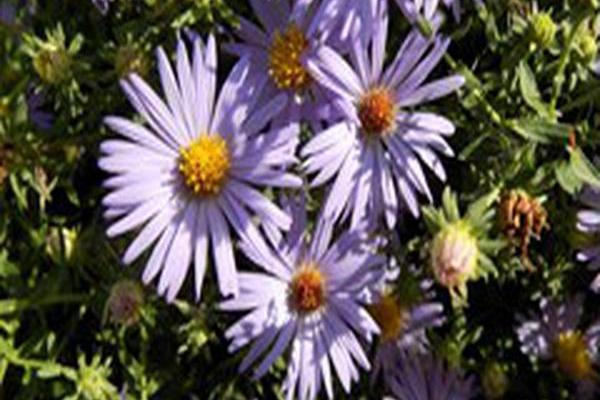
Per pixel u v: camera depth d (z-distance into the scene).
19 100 0.34
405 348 0.36
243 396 0.35
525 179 0.35
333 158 0.33
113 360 0.35
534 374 0.38
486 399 0.37
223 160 0.33
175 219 0.33
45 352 0.34
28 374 0.34
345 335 0.34
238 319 0.35
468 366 0.37
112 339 0.34
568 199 0.36
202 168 0.33
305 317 0.34
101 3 0.34
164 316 0.34
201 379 0.35
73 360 0.35
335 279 0.34
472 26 0.36
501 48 0.35
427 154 0.34
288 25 0.34
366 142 0.34
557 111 0.36
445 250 0.33
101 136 0.34
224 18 0.34
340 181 0.33
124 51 0.34
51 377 0.34
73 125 0.34
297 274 0.34
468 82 0.35
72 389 0.34
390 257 0.35
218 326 0.35
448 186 0.34
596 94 0.36
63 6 0.35
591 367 0.38
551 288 0.37
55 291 0.34
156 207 0.32
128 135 0.32
